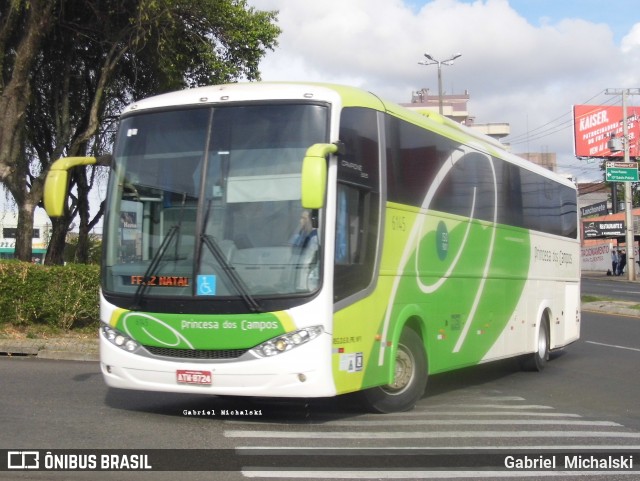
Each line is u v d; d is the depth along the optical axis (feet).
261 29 70.49
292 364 25.50
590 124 217.56
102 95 68.85
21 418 28.27
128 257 27.99
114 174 28.96
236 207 26.76
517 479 22.47
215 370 26.02
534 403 36.45
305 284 25.81
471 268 38.27
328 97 27.37
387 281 30.09
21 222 61.31
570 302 55.57
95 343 48.26
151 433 26.48
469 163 38.65
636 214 204.64
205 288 26.30
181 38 67.92
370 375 28.73
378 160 29.96
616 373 48.21
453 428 29.12
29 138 71.00
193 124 28.02
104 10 63.26
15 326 50.29
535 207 48.52
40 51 66.44
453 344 36.09
